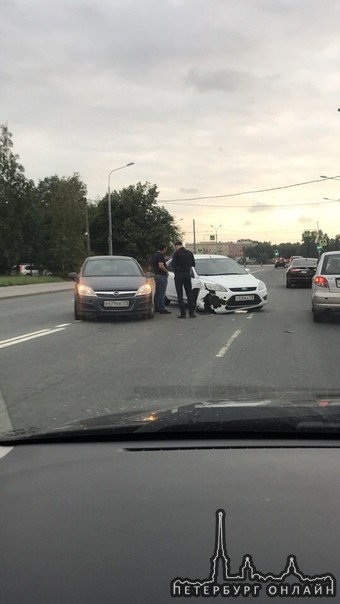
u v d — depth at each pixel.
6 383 6.69
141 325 12.11
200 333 10.90
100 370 7.42
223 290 14.00
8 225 56.56
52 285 34.69
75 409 5.43
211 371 7.30
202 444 3.55
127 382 6.66
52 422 4.95
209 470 3.19
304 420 3.69
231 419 3.71
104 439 3.65
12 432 4.00
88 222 66.56
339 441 3.58
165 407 4.45
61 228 59.12
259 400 4.54
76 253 59.09
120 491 2.97
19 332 11.47
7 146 57.62
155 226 64.38
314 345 9.45
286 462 3.29
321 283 12.02
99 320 13.05
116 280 12.59
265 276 43.97
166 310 14.37
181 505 2.81
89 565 2.39
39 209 59.47
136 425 3.67
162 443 3.58
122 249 64.44
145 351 8.88
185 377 6.92
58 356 8.53
